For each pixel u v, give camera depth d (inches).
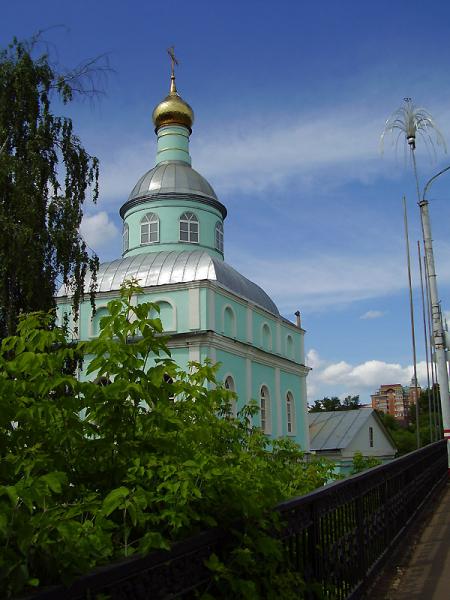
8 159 666.8
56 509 110.0
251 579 145.6
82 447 143.7
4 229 629.0
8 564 91.7
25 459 128.1
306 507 192.4
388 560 301.7
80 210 732.7
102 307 1137.4
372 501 288.5
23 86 698.2
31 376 140.4
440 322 676.7
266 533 159.0
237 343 1124.5
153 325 152.8
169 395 166.2
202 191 1423.5
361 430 1676.9
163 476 135.8
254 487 154.6
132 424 146.1
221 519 142.2
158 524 132.5
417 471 465.1
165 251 1278.3
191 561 128.1
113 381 149.6
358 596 237.5
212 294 1087.6
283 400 1341.0
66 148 730.8
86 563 99.8
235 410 1101.1
